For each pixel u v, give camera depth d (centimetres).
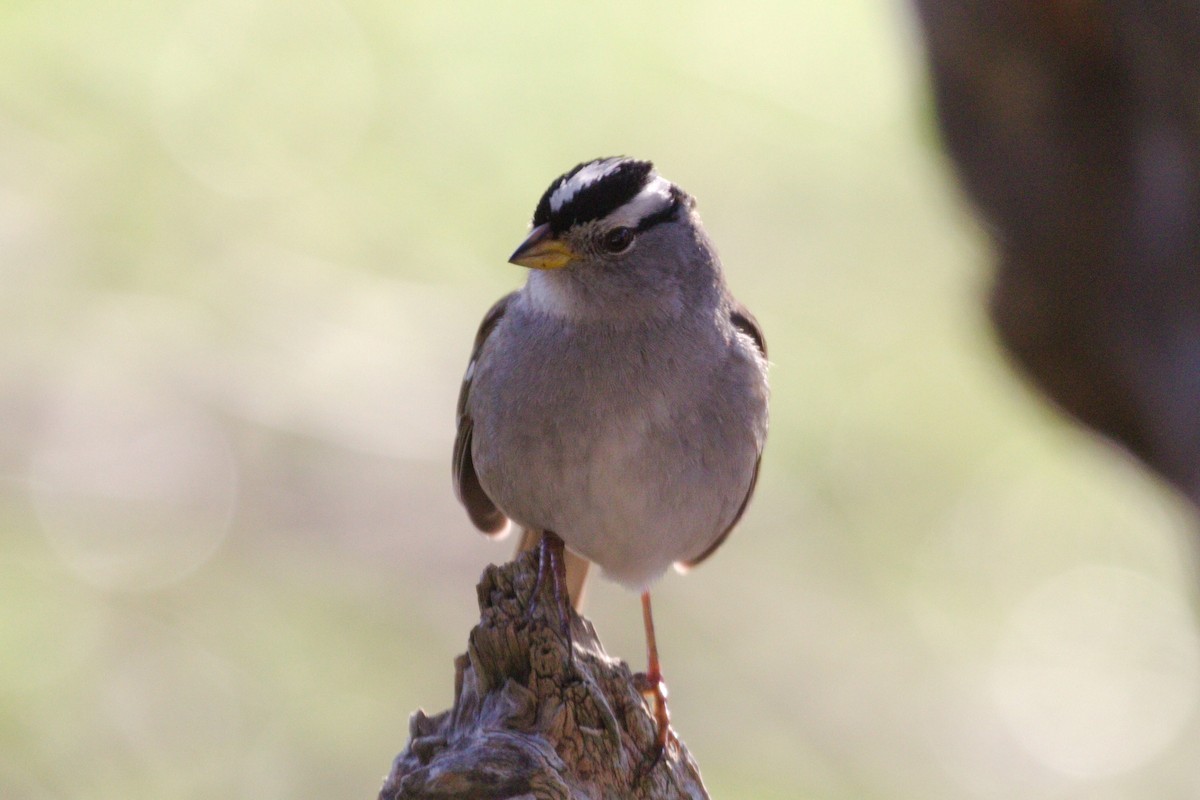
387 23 1520
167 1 1512
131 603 1241
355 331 1398
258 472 1328
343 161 1473
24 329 1359
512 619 531
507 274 1442
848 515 1397
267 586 1276
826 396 1452
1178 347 598
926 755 1275
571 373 632
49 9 1471
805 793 1206
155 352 1372
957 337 1434
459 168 1477
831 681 1292
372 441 1346
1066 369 649
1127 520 1432
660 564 673
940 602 1372
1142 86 584
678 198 662
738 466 656
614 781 533
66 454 1322
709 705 1250
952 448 1442
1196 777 1309
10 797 1120
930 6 626
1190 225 583
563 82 1521
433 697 1234
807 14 1548
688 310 643
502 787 491
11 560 1246
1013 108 614
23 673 1186
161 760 1162
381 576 1294
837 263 1496
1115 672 1361
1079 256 618
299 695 1214
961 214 687
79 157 1434
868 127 1520
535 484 643
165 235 1427
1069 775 1290
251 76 1494
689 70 1530
